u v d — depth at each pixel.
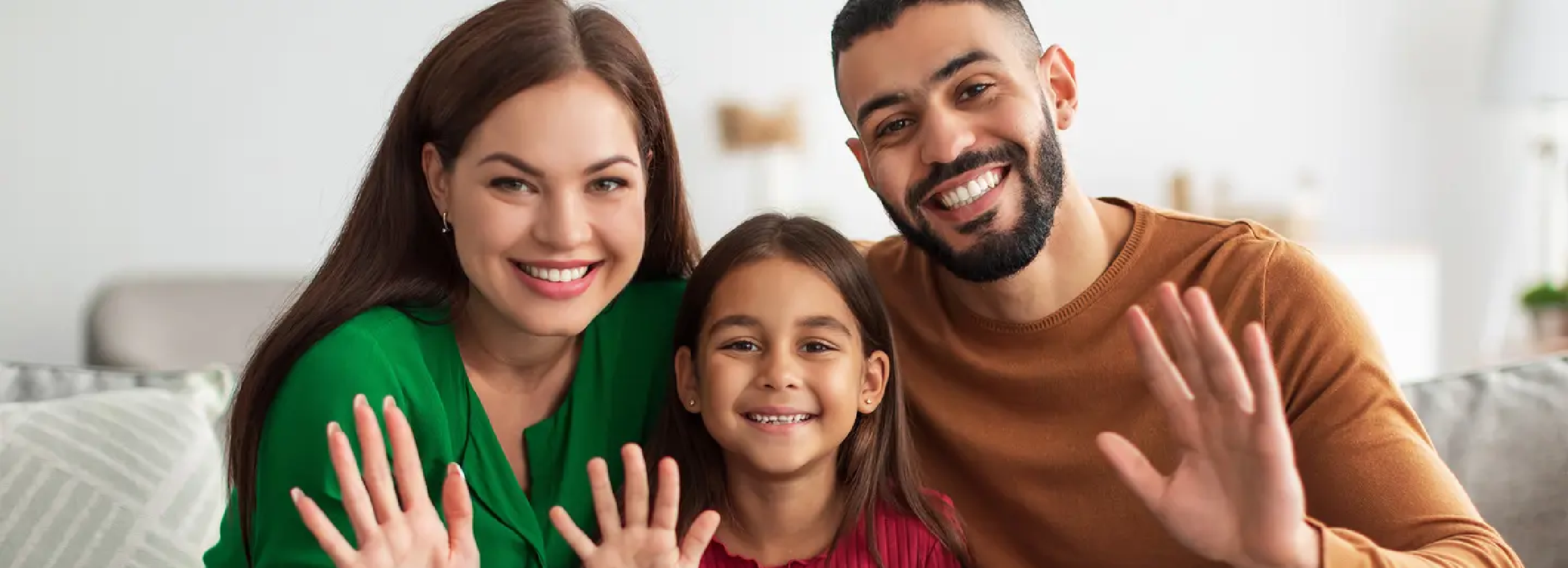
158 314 2.28
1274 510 0.92
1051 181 1.29
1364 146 3.97
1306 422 1.26
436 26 3.25
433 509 0.96
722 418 1.29
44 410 1.51
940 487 1.42
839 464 1.39
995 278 1.30
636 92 1.20
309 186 3.18
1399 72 3.99
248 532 1.23
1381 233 3.99
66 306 3.02
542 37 1.13
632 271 1.20
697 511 1.35
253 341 1.94
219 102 3.11
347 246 1.26
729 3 3.48
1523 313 3.72
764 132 3.42
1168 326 0.94
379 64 3.21
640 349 1.37
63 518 1.43
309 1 3.16
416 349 1.22
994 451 1.35
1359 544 1.01
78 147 3.02
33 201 2.99
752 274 1.30
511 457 1.29
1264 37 3.88
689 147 3.46
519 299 1.16
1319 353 1.27
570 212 1.13
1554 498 1.54
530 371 1.30
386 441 1.15
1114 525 1.31
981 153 1.26
